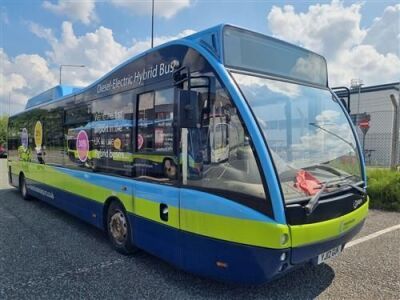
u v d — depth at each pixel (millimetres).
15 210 8531
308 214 3205
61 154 7332
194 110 3367
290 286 3980
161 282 4109
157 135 4254
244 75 3602
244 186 3229
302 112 4000
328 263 4676
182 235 3773
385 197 8297
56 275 4332
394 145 9969
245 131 3260
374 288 3938
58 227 6785
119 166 5105
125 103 4977
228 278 3361
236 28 3717
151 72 4434
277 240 3008
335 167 4109
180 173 3844
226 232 3297
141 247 4566
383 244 5504
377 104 23969
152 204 4266
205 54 3643
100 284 4059
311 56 4469
